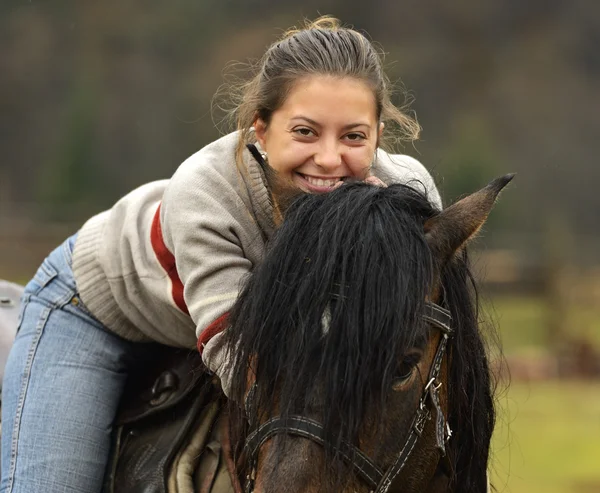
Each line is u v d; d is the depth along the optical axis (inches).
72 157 2452.0
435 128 2832.2
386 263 154.3
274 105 180.4
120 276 208.4
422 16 3090.6
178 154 2723.9
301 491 147.5
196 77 2935.5
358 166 178.4
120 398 214.1
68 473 200.2
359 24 3112.7
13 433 206.1
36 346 214.2
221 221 182.7
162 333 207.2
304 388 150.6
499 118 2874.0
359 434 151.8
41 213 1807.3
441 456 168.2
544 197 2605.8
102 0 3122.5
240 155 188.1
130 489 195.0
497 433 640.4
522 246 1601.9
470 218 168.1
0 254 1403.8
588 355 1056.8
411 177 199.3
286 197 173.0
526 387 968.9
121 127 2743.6
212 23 3112.7
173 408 201.0
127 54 3031.5
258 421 157.8
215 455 191.3
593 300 1250.0
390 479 155.8
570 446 687.1
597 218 2596.0
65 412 204.4
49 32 3063.5
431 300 164.6
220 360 170.2
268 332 154.3
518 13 3097.9
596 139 2849.4
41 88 2955.2
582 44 3056.1
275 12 3144.7
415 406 158.9
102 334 214.2
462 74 2967.5
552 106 2910.9
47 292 220.2
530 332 1156.5
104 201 2516.0
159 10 3110.2
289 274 156.0
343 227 156.9
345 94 175.6
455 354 172.7
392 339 150.4
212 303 176.1
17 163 2832.2
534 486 565.9
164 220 192.5
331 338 150.3
